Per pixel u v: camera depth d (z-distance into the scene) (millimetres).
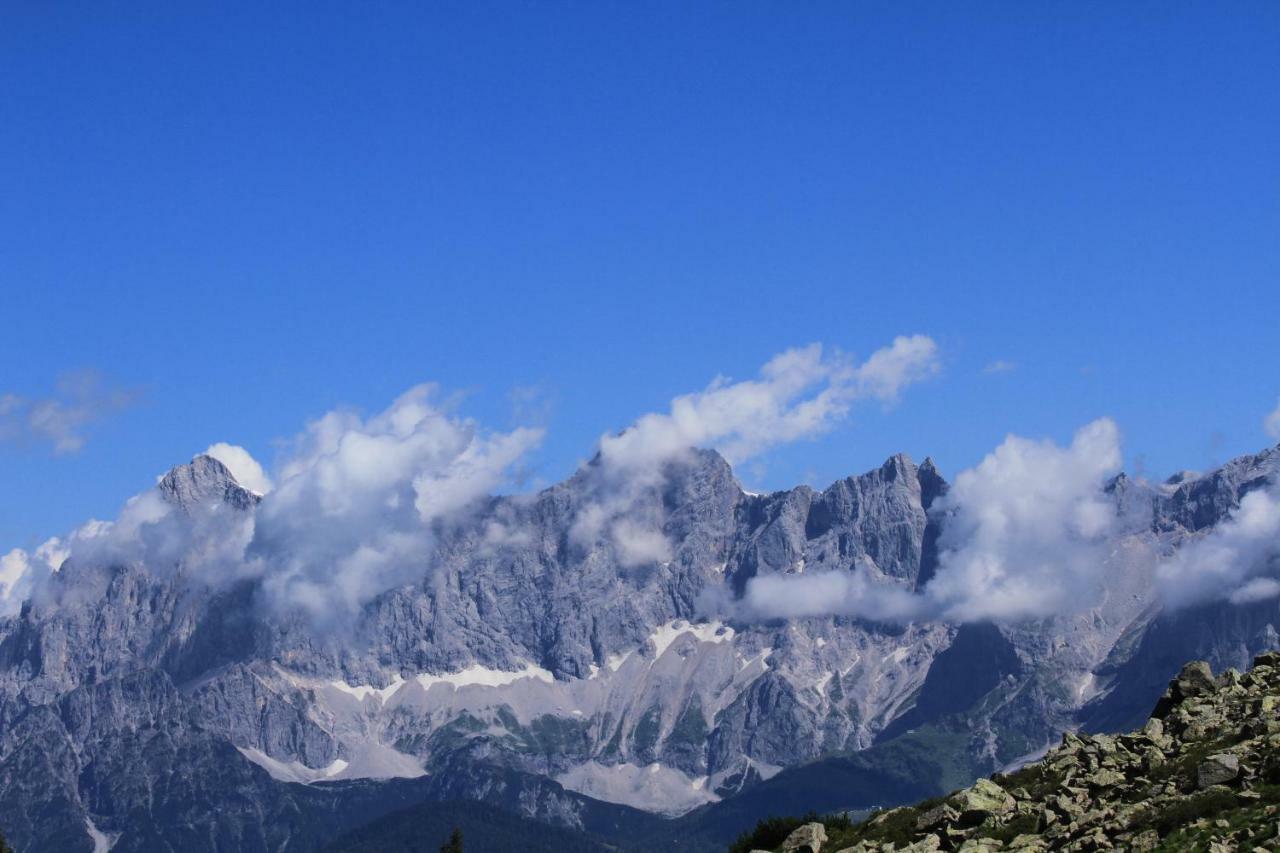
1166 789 104500
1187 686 123562
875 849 115000
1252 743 106375
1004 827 109938
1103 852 98438
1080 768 114875
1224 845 93000
